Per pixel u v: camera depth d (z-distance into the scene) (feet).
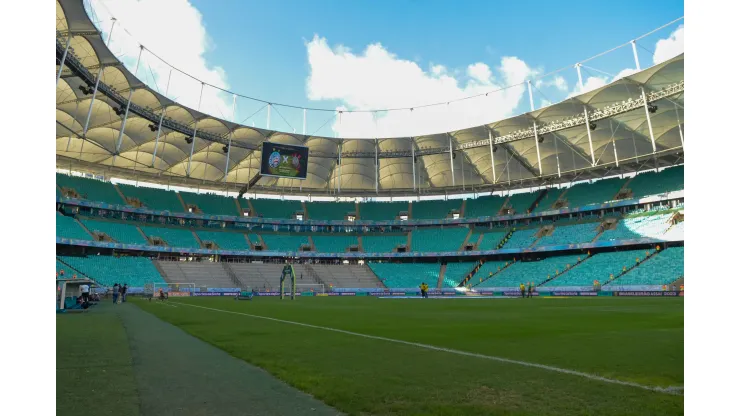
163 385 20.06
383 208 287.28
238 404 16.92
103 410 15.98
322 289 226.17
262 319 59.47
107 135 193.36
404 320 57.77
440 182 270.26
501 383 19.86
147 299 142.20
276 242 259.19
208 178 259.80
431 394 17.94
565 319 58.18
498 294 201.67
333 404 16.81
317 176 267.59
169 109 184.14
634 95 169.27
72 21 118.11
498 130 208.54
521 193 267.39
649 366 23.86
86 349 31.04
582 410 15.62
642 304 97.86
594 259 197.98
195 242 236.63
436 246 256.52
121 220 226.58
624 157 218.79
